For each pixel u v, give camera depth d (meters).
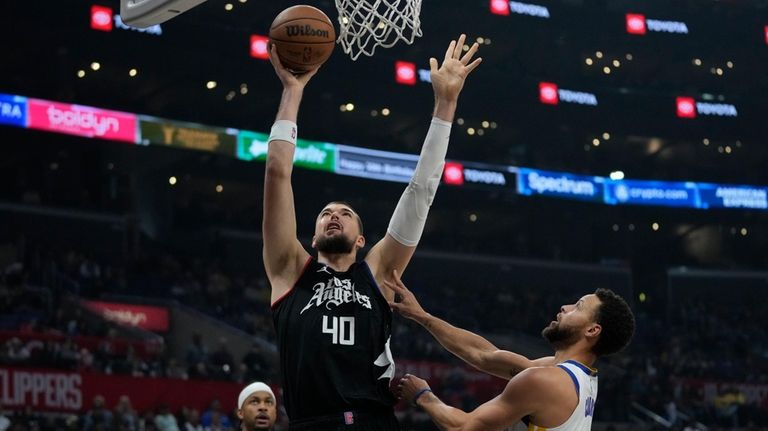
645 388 28.91
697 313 37.56
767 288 40.38
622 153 42.94
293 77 4.44
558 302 36.53
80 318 24.67
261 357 24.14
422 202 4.44
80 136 32.69
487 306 34.47
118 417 18.44
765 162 42.81
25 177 33.88
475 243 39.50
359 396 3.97
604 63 41.78
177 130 32.31
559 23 38.12
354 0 4.92
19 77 32.25
